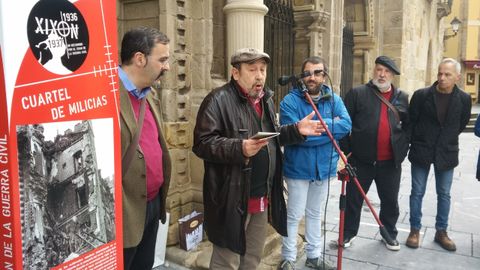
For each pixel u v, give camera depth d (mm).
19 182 1048
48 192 1136
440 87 3453
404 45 9812
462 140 12023
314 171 2918
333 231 4047
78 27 1201
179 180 3467
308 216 3162
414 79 11531
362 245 3723
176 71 3352
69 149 1196
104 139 1333
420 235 3971
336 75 6332
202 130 2129
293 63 5965
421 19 12164
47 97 1110
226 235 2145
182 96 3432
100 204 1335
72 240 1233
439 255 3521
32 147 1076
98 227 1334
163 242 3107
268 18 5199
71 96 1188
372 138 3408
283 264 3035
